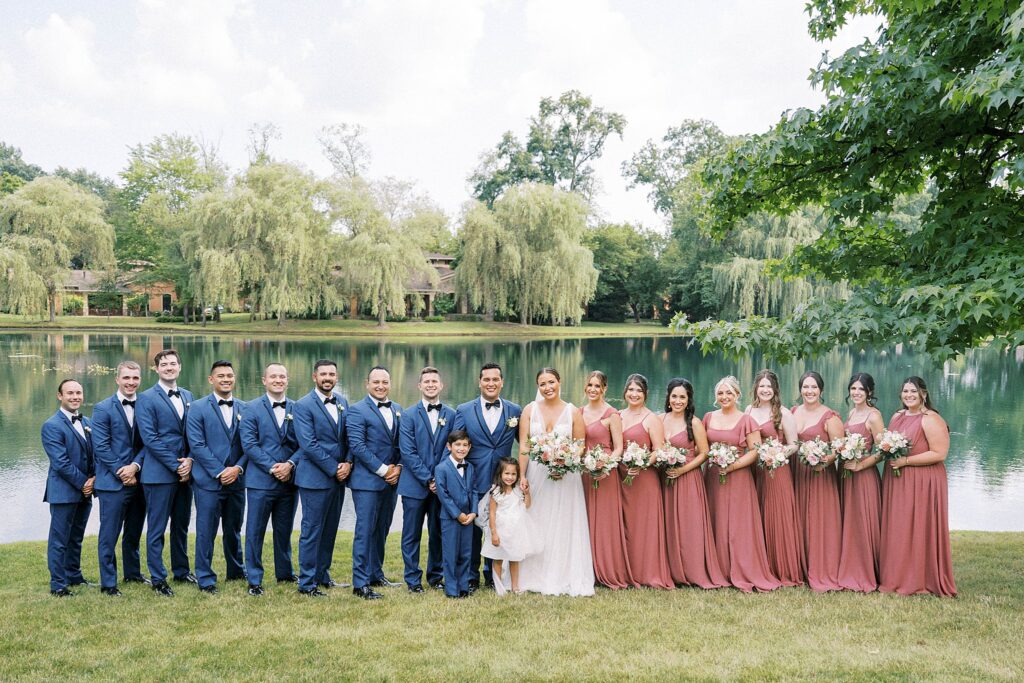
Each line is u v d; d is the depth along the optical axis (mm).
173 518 6078
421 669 4215
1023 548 7641
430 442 5949
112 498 5648
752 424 6023
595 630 4879
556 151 68750
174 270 51375
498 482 5734
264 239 43438
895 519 5824
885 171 7277
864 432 5980
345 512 10617
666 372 29969
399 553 7605
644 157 70750
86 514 6043
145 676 4121
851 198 6918
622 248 64875
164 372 5820
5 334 42656
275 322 50906
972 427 17188
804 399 6266
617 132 68312
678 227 55844
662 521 6043
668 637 4742
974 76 5039
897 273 7320
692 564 5992
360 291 47938
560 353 38094
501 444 5934
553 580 5848
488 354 36656
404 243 47156
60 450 5594
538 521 5973
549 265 46375
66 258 44906
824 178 7477
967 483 12273
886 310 5891
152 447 5633
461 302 57438
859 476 5969
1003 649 4551
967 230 6387
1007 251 5914
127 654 4418
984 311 5207
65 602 5402
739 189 7566
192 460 5797
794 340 6066
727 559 6004
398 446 6027
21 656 4379
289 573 6133
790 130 6859
